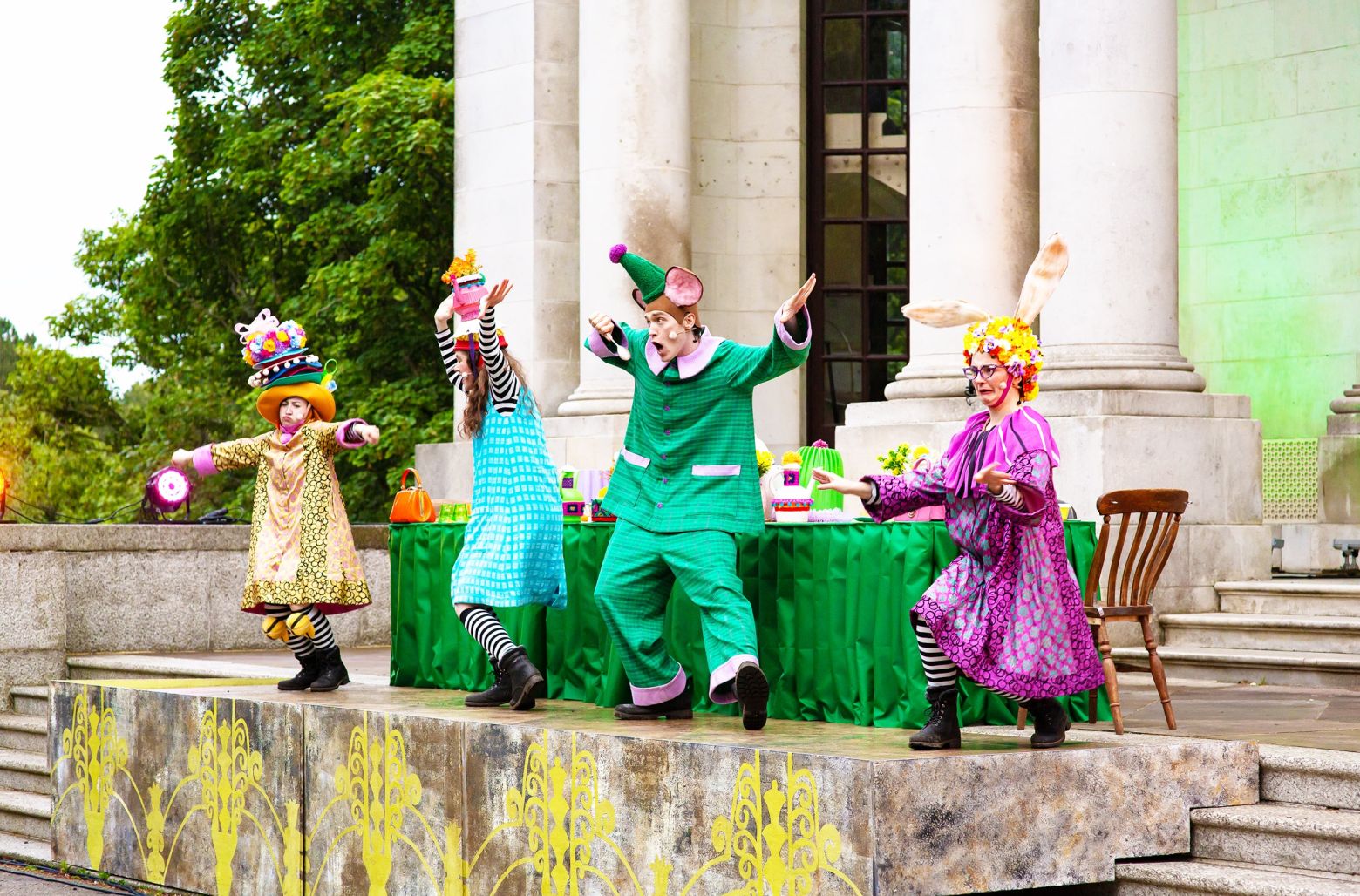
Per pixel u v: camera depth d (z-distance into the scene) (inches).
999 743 276.5
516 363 341.1
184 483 602.9
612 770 284.2
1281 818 267.4
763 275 676.7
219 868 361.7
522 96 663.1
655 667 313.4
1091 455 463.5
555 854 293.7
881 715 301.9
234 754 358.6
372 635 588.7
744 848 262.8
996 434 269.9
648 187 611.2
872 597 305.9
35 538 512.4
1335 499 594.2
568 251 662.5
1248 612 463.8
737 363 302.0
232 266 1064.8
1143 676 427.8
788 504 345.1
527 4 662.5
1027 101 515.8
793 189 676.7
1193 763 276.4
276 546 366.3
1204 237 645.3
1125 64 480.1
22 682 500.7
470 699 339.3
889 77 688.4
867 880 244.2
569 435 615.5
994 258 509.7
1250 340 633.6
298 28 984.9
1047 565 268.4
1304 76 620.4
